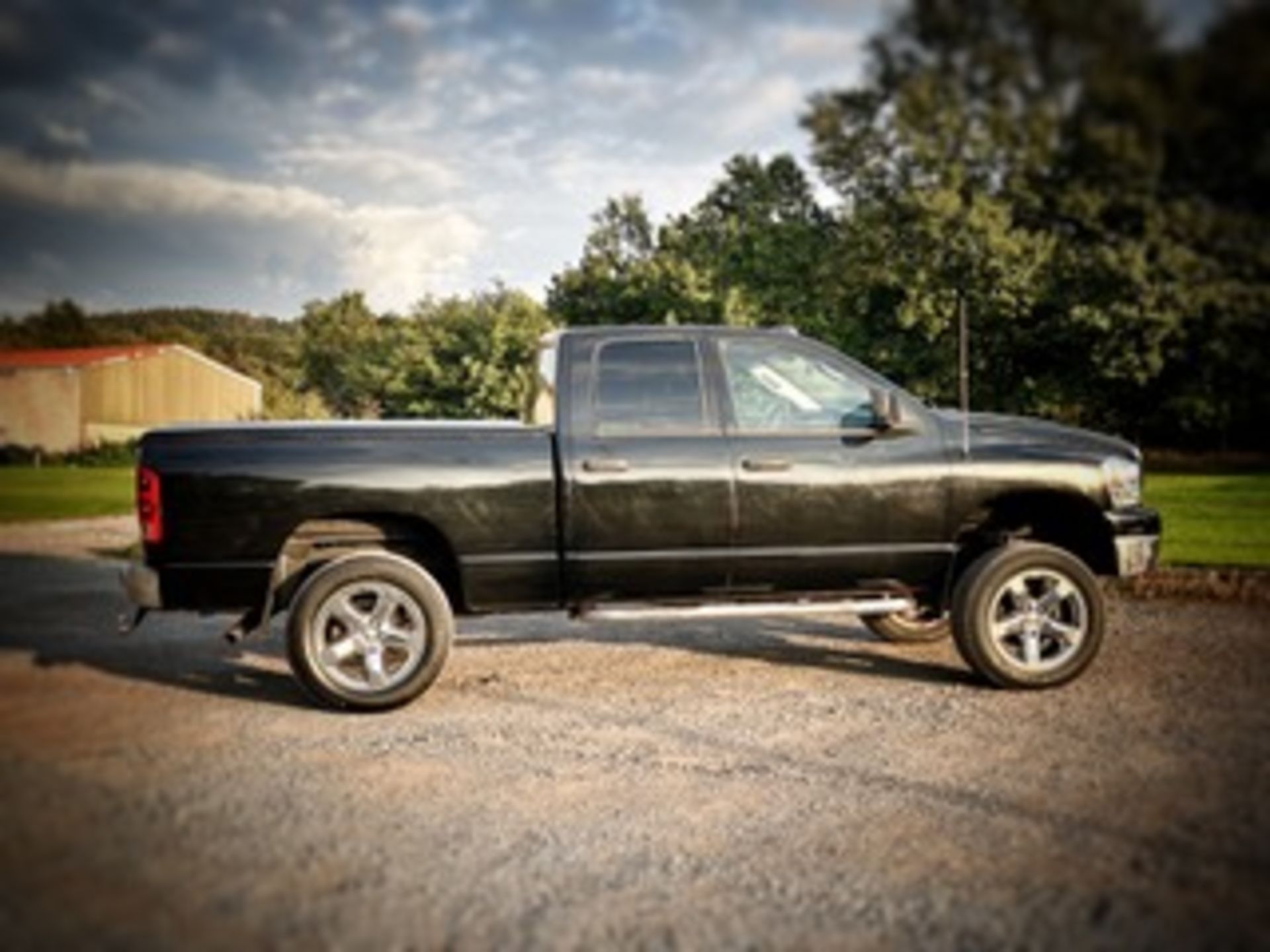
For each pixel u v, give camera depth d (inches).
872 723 181.6
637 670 227.8
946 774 151.6
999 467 213.3
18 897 107.0
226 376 1448.1
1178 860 118.6
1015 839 126.0
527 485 199.0
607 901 109.3
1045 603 207.2
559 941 100.1
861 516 209.0
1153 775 149.6
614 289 1523.1
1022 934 101.3
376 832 128.4
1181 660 228.4
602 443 203.0
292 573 198.1
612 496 201.3
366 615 193.6
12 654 239.8
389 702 189.2
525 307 1638.8
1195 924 103.0
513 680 218.2
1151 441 718.5
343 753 162.6
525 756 162.6
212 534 187.6
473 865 118.6
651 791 145.5
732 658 240.7
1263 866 116.8
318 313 2691.9
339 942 99.1
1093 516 216.8
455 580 208.4
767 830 130.0
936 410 225.8
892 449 211.3
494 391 1576.0
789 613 205.9
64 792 140.0
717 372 210.1
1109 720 181.0
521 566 199.6
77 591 332.5
